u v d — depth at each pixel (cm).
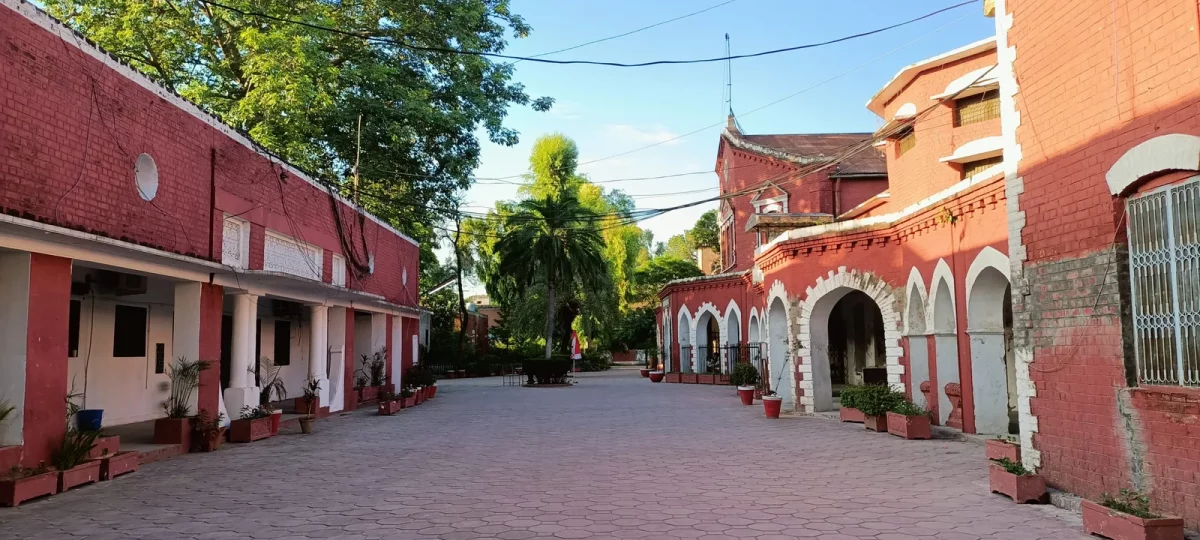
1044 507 715
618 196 4731
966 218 1193
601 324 3919
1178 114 586
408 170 2527
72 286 1208
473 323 5028
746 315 2798
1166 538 551
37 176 819
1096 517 605
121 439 1164
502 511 707
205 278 1187
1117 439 658
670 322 3406
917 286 1386
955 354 1288
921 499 753
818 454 1063
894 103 1894
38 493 776
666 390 2592
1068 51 724
